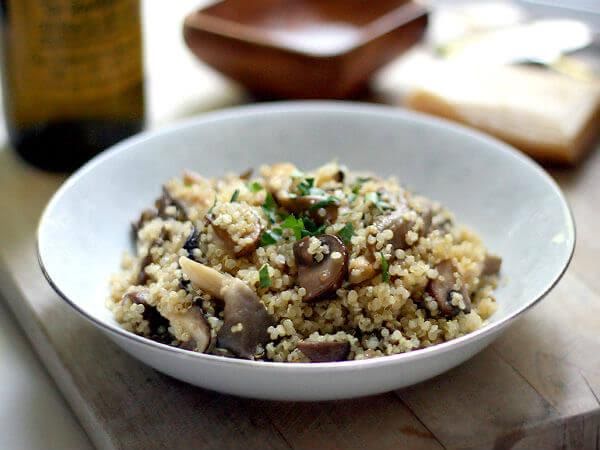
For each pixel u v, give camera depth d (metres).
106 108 0.49
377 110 0.45
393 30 0.54
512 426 0.33
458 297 0.34
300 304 0.33
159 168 0.43
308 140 0.46
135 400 0.34
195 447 0.32
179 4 0.70
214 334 0.32
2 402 0.36
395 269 0.34
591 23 0.62
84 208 0.39
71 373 0.35
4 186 0.48
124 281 0.37
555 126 0.50
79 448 0.34
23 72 0.47
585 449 0.34
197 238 0.36
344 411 0.33
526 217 0.40
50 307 0.39
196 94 0.57
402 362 0.29
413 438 0.32
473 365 0.35
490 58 0.58
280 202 0.37
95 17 0.46
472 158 0.43
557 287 0.40
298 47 0.52
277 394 0.31
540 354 0.36
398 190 0.38
